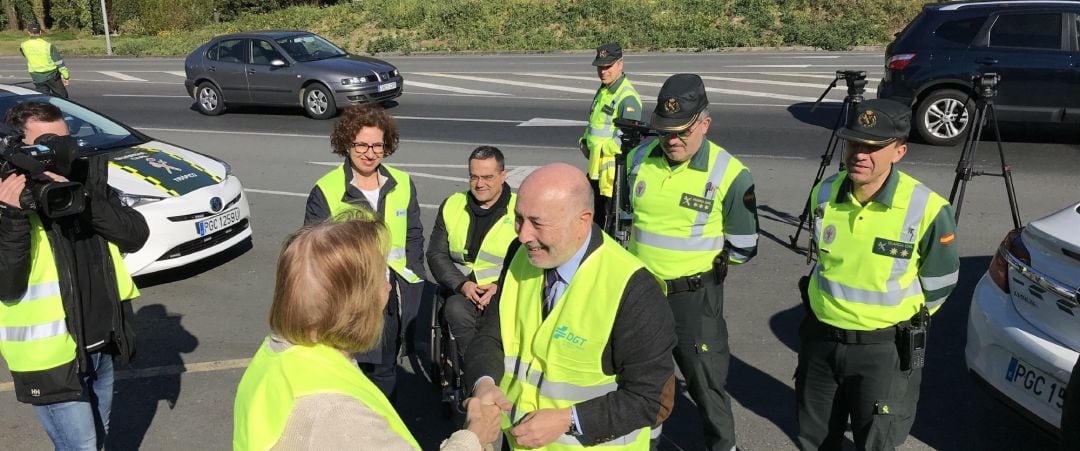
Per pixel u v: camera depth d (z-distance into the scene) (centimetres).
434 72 2016
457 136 1240
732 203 377
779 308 596
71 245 312
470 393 264
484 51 2589
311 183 992
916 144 1100
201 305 626
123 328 338
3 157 278
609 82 663
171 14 3731
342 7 3353
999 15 1053
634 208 399
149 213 635
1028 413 372
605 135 663
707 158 379
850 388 346
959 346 527
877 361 334
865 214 331
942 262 323
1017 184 895
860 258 331
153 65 2588
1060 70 1020
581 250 250
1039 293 374
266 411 183
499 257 432
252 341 563
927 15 1096
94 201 306
